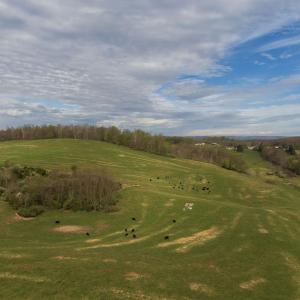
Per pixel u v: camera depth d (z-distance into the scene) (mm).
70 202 51469
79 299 22062
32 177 59062
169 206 53969
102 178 57875
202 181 86375
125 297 22734
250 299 24219
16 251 31906
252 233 41156
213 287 25547
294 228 45625
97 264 27891
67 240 39219
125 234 41156
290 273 29484
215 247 35781
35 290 22797
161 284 25109
